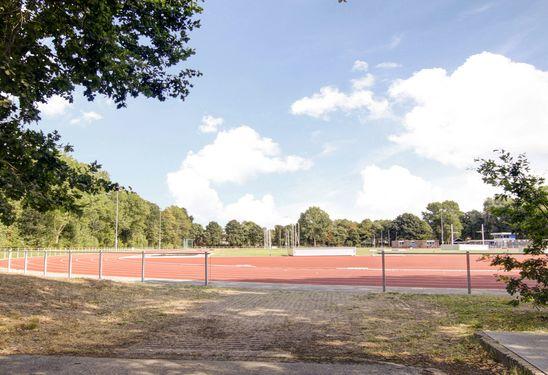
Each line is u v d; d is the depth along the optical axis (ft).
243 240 596.29
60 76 30.94
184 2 38.40
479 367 20.89
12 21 27.04
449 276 74.74
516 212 30.94
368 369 19.44
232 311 39.47
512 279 31.17
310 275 81.76
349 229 579.48
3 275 56.49
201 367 19.66
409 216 554.87
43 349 24.81
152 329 31.63
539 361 19.42
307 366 19.89
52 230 255.91
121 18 36.78
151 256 200.13
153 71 39.63
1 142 28.37
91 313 37.99
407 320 34.24
